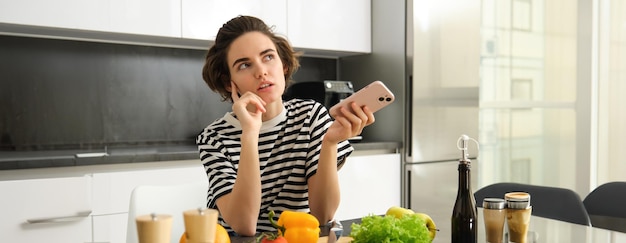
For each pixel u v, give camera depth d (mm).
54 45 2852
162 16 2754
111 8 2625
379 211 3150
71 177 2279
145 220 852
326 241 1203
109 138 3000
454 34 3361
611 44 3619
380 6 3402
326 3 3264
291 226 1129
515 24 3760
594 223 1837
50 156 2406
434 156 3293
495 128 3703
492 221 1200
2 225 2141
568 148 3779
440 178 3320
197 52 3264
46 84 2840
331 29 3289
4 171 2221
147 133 3104
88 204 2316
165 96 3156
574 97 3748
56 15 2500
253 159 1319
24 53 2781
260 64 1379
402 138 3242
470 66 3438
